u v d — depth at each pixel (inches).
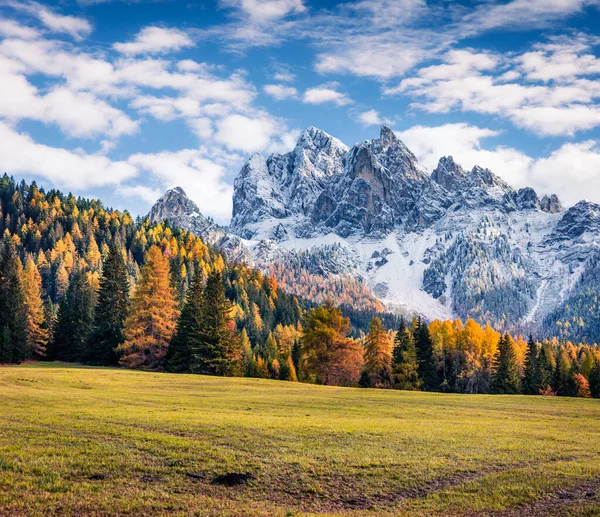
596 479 838.5
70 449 850.1
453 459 944.3
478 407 1881.2
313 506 692.1
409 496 757.3
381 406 1782.7
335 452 944.9
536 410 1849.2
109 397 1592.0
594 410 1908.2
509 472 869.2
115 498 653.3
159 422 1134.4
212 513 628.1
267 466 835.4
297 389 2265.0
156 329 3036.4
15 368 2338.8
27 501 616.7
